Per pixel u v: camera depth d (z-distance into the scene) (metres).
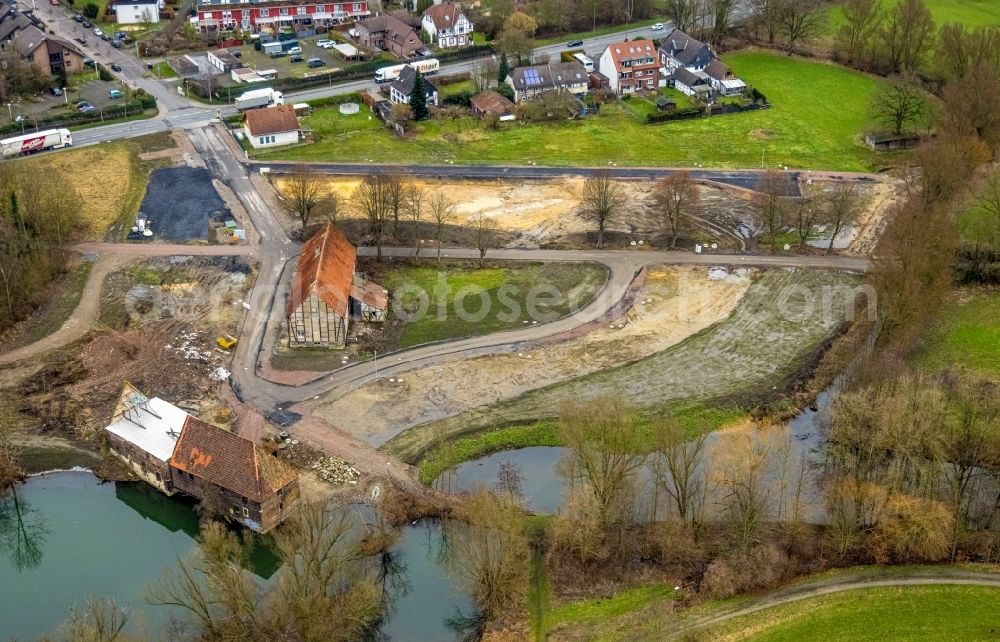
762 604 99.50
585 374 136.38
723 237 171.50
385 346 141.25
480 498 102.31
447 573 105.50
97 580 104.81
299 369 136.00
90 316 145.62
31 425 125.81
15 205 151.88
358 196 174.00
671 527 106.19
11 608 101.12
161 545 110.75
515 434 125.38
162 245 163.12
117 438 117.81
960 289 156.12
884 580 102.00
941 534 103.56
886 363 133.00
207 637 92.44
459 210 177.00
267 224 170.50
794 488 114.25
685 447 112.12
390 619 100.00
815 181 191.38
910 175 192.38
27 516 114.38
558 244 168.00
